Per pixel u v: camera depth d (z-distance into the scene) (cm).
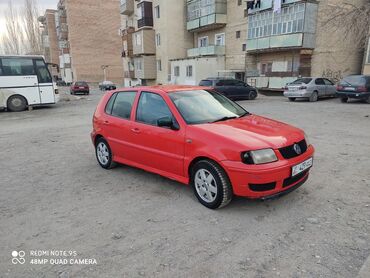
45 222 369
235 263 281
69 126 1122
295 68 2295
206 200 394
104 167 575
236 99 1955
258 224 349
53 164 618
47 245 319
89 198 437
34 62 1678
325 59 2177
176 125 421
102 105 569
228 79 1859
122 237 330
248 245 309
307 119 1093
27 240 330
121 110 523
